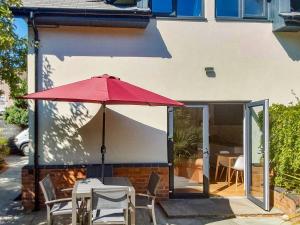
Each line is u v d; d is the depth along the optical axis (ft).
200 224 27.99
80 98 22.31
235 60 35.58
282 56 36.32
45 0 34.04
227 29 35.55
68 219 28.78
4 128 81.35
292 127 30.76
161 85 34.55
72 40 33.30
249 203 33.45
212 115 39.01
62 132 32.78
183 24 34.99
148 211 30.50
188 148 35.29
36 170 31.81
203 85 35.09
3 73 27.40
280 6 34.55
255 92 35.78
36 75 32.32
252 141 35.01
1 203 33.81
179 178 35.04
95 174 31.91
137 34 34.32
